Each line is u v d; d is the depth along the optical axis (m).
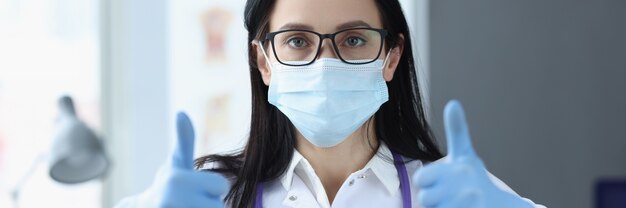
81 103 2.65
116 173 2.69
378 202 1.07
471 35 2.85
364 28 0.99
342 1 0.98
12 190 2.41
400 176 1.09
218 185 0.87
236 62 2.65
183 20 2.66
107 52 2.67
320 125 1.03
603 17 2.92
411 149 1.13
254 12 1.04
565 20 2.91
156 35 2.67
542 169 2.93
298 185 1.08
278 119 1.09
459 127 0.84
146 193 0.91
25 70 2.59
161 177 0.90
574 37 2.91
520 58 2.88
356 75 1.02
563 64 2.91
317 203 1.06
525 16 2.88
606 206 2.80
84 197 2.67
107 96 2.68
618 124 2.96
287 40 1.01
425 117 1.15
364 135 1.09
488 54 2.87
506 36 2.87
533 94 2.90
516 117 2.90
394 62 1.07
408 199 1.07
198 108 2.66
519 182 2.92
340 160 1.08
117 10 2.67
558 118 2.92
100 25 2.66
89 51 2.66
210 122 2.65
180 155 0.88
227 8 2.65
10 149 2.58
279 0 1.00
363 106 1.03
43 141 2.60
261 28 1.04
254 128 1.10
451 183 0.81
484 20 2.86
